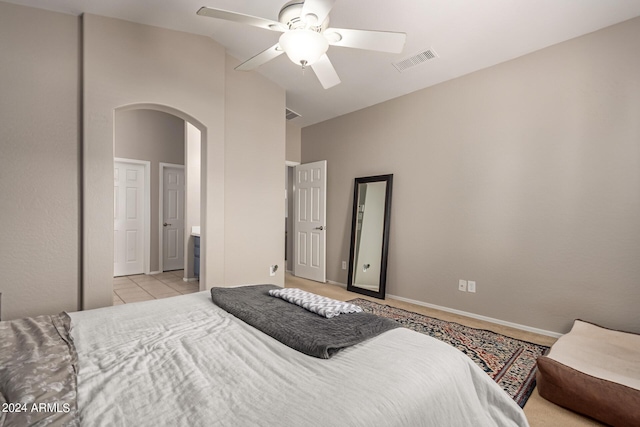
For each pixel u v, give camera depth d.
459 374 1.20
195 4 2.76
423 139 3.76
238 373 1.08
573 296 2.73
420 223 3.78
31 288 2.58
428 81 3.60
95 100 2.79
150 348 1.28
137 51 3.00
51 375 1.01
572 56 2.72
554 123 2.81
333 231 4.89
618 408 1.62
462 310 3.41
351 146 4.61
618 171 2.52
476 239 3.31
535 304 2.93
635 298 2.45
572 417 1.76
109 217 2.84
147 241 5.37
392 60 3.29
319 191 5.00
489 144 3.20
